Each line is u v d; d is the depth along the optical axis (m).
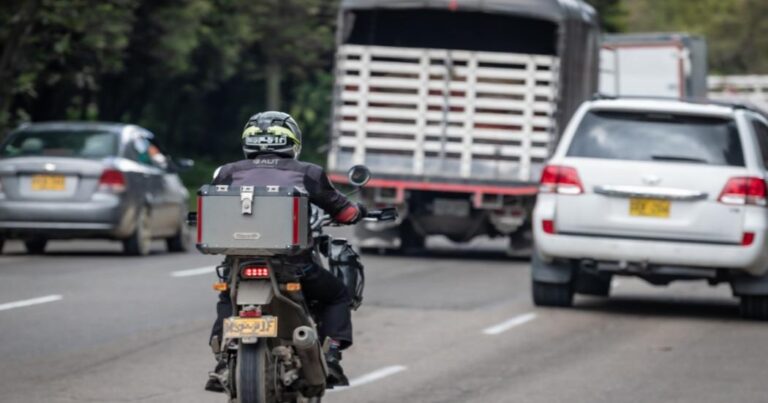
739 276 43.69
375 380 32.81
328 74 166.62
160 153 65.44
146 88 132.38
